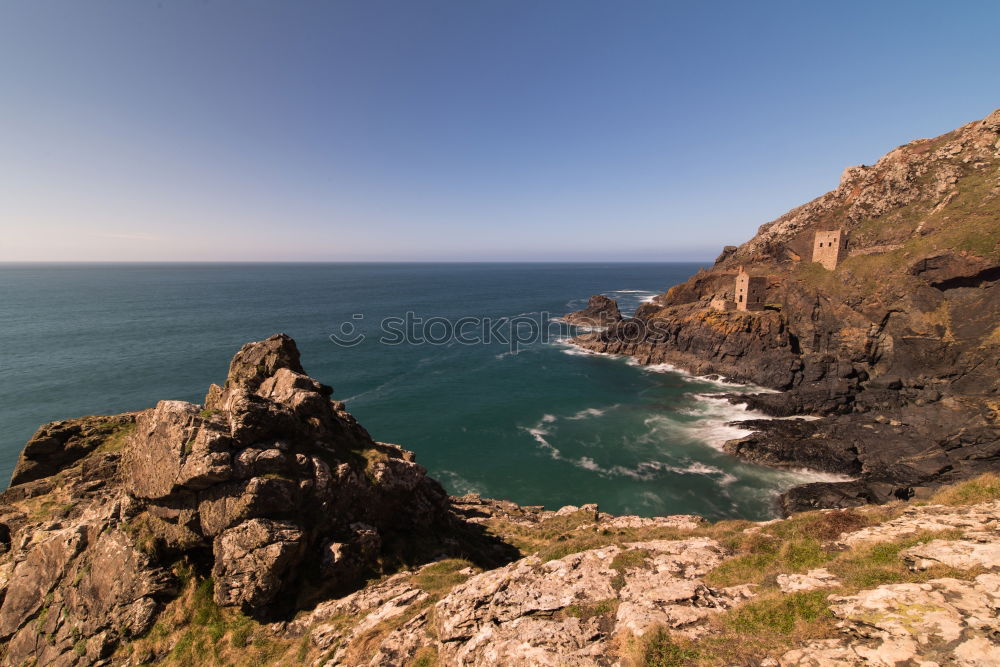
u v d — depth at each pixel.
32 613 18.47
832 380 70.25
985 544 11.29
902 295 69.12
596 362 99.19
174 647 16.73
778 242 115.31
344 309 173.62
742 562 14.83
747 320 84.56
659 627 10.84
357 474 23.12
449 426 64.69
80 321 141.25
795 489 44.97
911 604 9.22
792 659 9.00
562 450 57.00
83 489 26.61
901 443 50.31
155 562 18.67
